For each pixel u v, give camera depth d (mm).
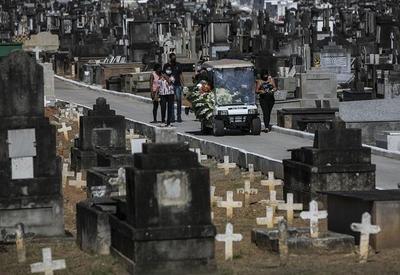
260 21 126812
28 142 26297
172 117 53750
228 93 48750
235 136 48438
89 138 39656
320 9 135000
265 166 36438
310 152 29031
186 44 95875
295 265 21922
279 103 58156
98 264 22328
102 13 153750
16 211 26188
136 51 96938
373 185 29125
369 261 22172
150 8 165750
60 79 93375
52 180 26422
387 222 23156
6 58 26188
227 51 86062
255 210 29250
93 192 28984
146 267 20969
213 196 30078
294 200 29891
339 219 24312
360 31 118500
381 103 54094
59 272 21938
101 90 79125
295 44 97438
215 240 22641
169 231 21031
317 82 59844
